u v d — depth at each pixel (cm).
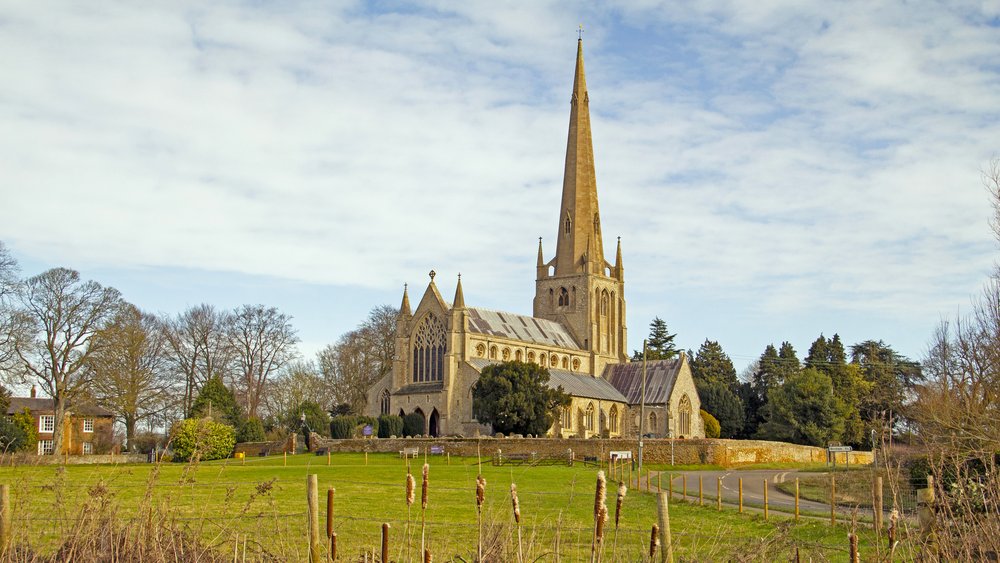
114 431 13500
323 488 5584
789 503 5622
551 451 9894
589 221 15850
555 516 4044
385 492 5409
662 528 1611
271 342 14475
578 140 16100
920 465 4150
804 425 13525
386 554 1580
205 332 14025
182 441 9244
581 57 16300
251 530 2714
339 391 15850
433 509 4422
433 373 13425
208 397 12138
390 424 12194
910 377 16000
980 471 3319
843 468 9481
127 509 3241
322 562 1845
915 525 2541
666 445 9894
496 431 11606
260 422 12612
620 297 16125
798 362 17588
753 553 2083
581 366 15112
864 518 4266
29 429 10244
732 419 16225
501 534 1817
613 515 4453
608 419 13950
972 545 1872
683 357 14562
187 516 2623
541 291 15950
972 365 5650
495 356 13525
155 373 12425
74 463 9512
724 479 7800
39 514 2452
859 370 15875
